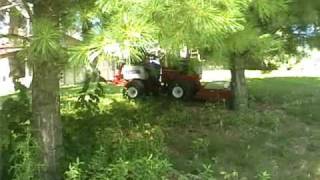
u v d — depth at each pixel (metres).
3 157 5.89
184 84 13.77
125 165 5.67
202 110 12.23
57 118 5.84
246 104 12.42
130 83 14.10
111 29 3.33
